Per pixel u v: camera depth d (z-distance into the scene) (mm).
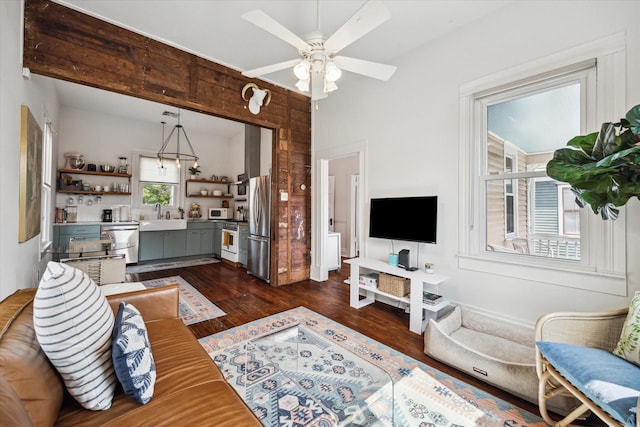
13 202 1954
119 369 1045
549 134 2209
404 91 3115
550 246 2213
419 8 2389
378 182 3393
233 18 2578
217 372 1299
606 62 1898
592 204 1581
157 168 5895
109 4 2395
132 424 961
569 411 1478
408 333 2523
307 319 2814
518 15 2281
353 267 3145
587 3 1968
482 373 1791
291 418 1438
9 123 1859
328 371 1798
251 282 4168
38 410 865
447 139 2746
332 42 1787
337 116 3951
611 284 1877
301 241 4305
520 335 2127
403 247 3129
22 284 2217
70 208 4906
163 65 2896
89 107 4938
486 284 2484
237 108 3504
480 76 2510
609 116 1891
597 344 1507
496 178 2461
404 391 1740
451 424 1481
